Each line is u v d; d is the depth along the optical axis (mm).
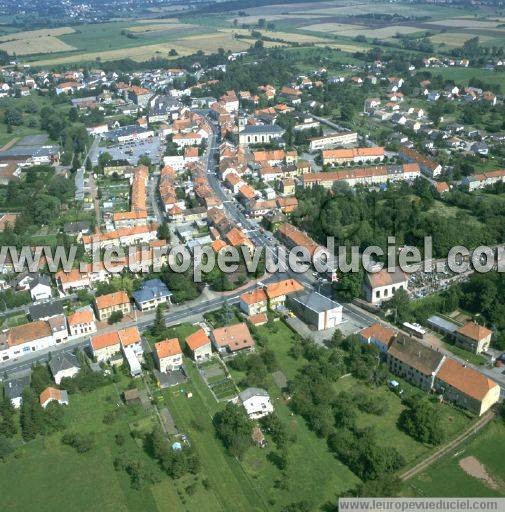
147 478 179125
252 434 192625
